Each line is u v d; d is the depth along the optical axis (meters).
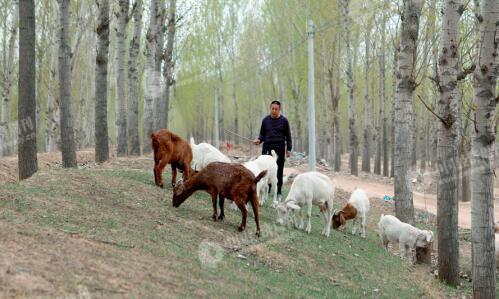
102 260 5.53
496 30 7.25
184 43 36.00
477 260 7.60
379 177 26.97
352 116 26.38
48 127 23.80
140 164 14.82
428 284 8.95
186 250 6.80
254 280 6.35
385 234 11.02
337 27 27.73
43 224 6.39
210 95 41.66
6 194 7.43
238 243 7.75
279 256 7.75
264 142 11.78
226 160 10.92
